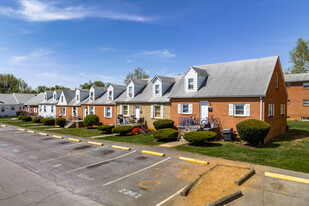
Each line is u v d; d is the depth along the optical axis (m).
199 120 20.06
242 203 6.88
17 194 8.20
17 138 21.44
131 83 27.78
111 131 23.77
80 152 14.88
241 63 21.16
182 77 25.86
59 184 9.14
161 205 7.04
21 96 63.69
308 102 34.66
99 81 66.12
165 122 21.45
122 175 9.99
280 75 21.11
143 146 16.06
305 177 8.90
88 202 7.42
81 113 35.44
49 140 20.06
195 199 7.30
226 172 9.65
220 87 19.53
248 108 17.19
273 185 8.17
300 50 42.25
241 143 16.33
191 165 11.05
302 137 18.81
